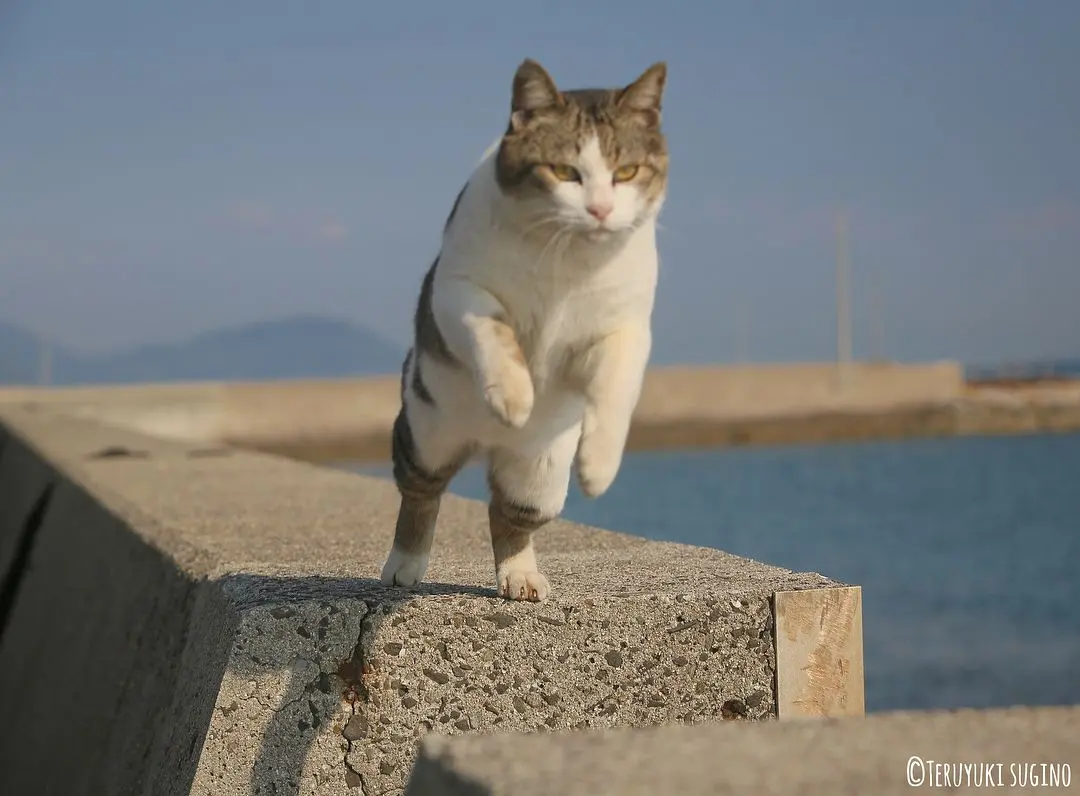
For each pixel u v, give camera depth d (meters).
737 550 15.54
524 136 3.38
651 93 3.56
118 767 4.39
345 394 33.56
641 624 3.81
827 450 37.53
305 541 5.49
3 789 6.77
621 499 21.72
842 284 43.72
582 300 3.40
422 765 1.87
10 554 9.76
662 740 1.89
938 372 45.47
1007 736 1.91
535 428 3.63
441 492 3.94
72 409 29.14
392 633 3.64
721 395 40.09
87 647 5.71
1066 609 12.47
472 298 3.34
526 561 3.87
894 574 14.49
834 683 3.96
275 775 3.54
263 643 3.54
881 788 1.69
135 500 7.12
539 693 3.74
